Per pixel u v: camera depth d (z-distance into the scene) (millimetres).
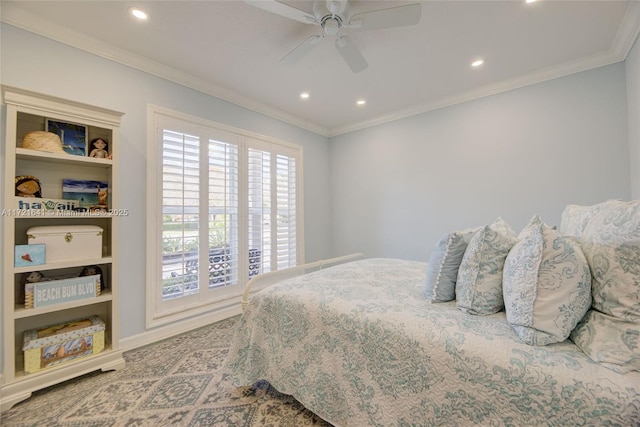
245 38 2074
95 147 2047
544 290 961
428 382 1036
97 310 2127
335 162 4293
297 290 1604
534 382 841
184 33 2006
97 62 2107
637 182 2088
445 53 2277
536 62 2418
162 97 2463
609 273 904
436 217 3281
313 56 2299
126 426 1408
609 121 2305
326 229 4293
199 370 1922
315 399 1350
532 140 2656
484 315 1187
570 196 2482
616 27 1963
